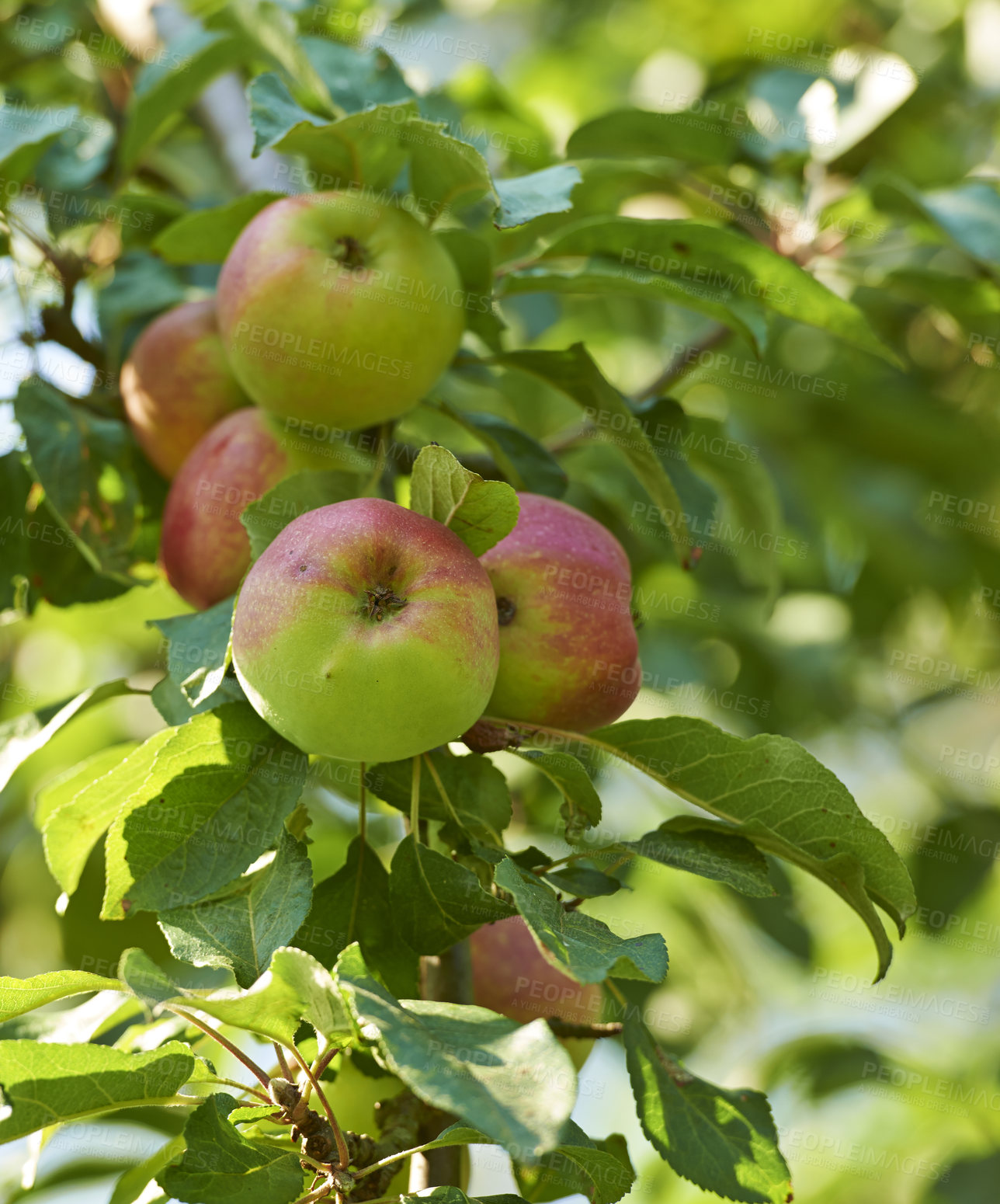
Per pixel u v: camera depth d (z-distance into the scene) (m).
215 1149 1.45
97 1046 1.48
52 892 3.77
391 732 1.55
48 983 1.56
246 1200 1.42
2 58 3.54
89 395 2.67
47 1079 1.47
